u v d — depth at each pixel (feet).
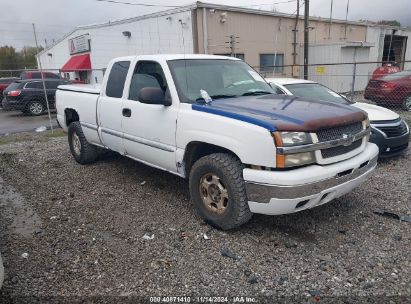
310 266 11.32
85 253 12.31
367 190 17.56
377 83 43.24
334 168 12.14
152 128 15.61
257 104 13.67
